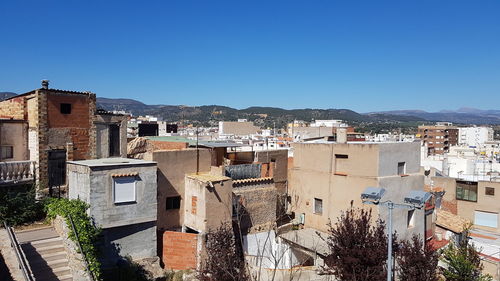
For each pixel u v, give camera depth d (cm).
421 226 3166
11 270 1644
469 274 2686
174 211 2723
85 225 2053
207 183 2527
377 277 2061
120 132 2900
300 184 3325
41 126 2464
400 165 3045
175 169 2717
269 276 2339
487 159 7569
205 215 2531
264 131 13038
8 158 2462
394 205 1630
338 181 3012
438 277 2483
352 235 2202
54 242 2020
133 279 2230
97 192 2214
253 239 2822
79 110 2655
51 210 2211
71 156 2591
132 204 2345
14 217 2209
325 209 3095
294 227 3253
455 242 3288
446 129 14675
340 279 2219
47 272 1819
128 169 2328
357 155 2916
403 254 2345
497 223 4191
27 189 2411
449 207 4488
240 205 2805
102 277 2112
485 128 18100
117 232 2317
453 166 6812
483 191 4278
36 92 2447
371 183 2809
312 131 9500
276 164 3534
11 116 2667
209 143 3375
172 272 2427
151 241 2450
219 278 2003
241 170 2983
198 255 2467
